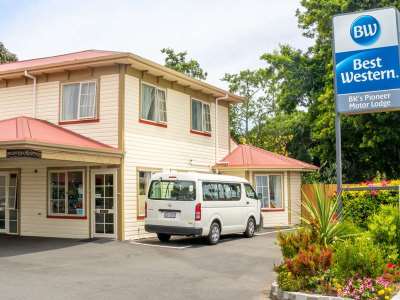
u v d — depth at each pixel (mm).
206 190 15336
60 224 17359
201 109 22016
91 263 11758
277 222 23094
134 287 9039
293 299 8062
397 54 11266
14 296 8133
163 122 19141
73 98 17828
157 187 15523
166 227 15062
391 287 8047
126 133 16984
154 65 17656
